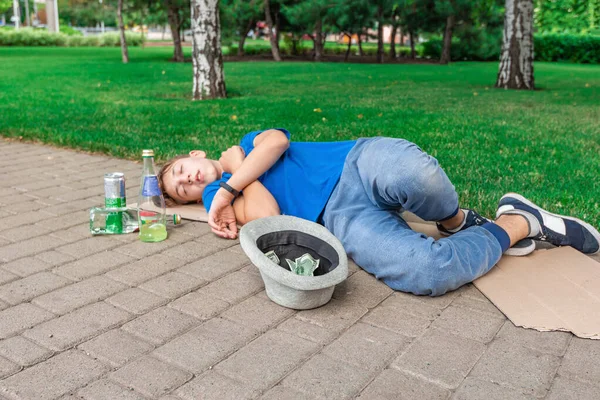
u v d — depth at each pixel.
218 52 10.91
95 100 10.66
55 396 2.03
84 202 4.29
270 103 10.22
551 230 3.20
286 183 3.39
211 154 5.69
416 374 2.17
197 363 2.24
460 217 3.29
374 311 2.66
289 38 32.09
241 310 2.67
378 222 2.98
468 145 6.26
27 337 2.41
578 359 2.26
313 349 2.34
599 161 5.46
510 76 13.94
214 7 10.65
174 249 3.40
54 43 41.56
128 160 5.74
